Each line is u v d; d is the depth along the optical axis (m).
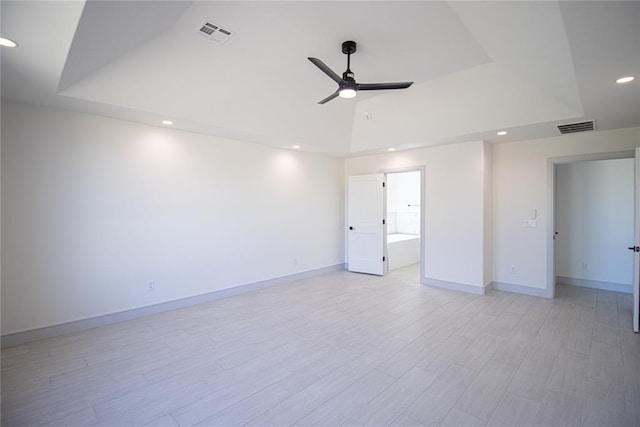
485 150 4.86
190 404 2.19
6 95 2.90
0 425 1.96
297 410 2.12
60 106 3.20
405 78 3.63
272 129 4.44
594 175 5.09
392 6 2.28
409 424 1.98
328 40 2.77
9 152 3.03
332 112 4.66
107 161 3.61
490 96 3.75
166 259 4.10
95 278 3.54
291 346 3.09
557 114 3.64
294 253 5.78
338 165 6.67
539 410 2.11
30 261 3.15
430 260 5.40
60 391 2.33
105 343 3.13
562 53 2.20
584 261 5.20
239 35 2.69
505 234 5.01
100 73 2.80
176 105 3.46
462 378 2.50
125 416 2.06
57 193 3.29
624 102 3.10
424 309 4.17
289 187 5.66
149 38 2.60
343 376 2.54
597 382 2.43
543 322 3.68
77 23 1.90
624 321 3.69
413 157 5.62
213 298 4.58
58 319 3.31
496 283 5.12
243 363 2.75
